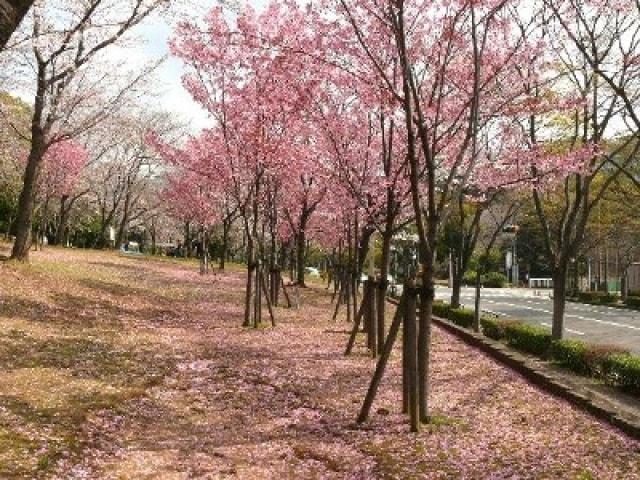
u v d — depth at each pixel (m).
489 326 18.69
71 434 7.14
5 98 28.84
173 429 8.06
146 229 71.62
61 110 20.84
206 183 33.81
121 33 18.36
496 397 10.61
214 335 15.58
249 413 9.05
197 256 67.56
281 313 21.67
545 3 12.92
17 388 8.75
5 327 12.55
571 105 12.68
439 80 11.63
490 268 71.12
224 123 17.48
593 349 13.49
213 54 16.41
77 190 50.69
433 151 9.70
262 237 20.08
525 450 7.71
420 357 8.84
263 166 17.22
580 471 6.96
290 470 6.84
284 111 15.29
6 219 50.88
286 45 11.52
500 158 13.34
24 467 6.00
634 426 8.38
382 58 11.73
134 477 6.24
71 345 12.04
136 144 47.50
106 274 25.92
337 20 11.56
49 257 29.55
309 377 11.48
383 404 9.79
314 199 27.77
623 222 32.19
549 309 37.22
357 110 15.10
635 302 39.53
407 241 35.19
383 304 13.61
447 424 8.78
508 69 12.12
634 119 11.20
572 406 10.06
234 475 6.58
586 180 15.41
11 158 32.75
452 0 10.63
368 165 15.70
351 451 7.57
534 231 50.56
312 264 73.56
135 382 10.01
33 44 17.36
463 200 20.27
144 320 16.70
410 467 7.00
